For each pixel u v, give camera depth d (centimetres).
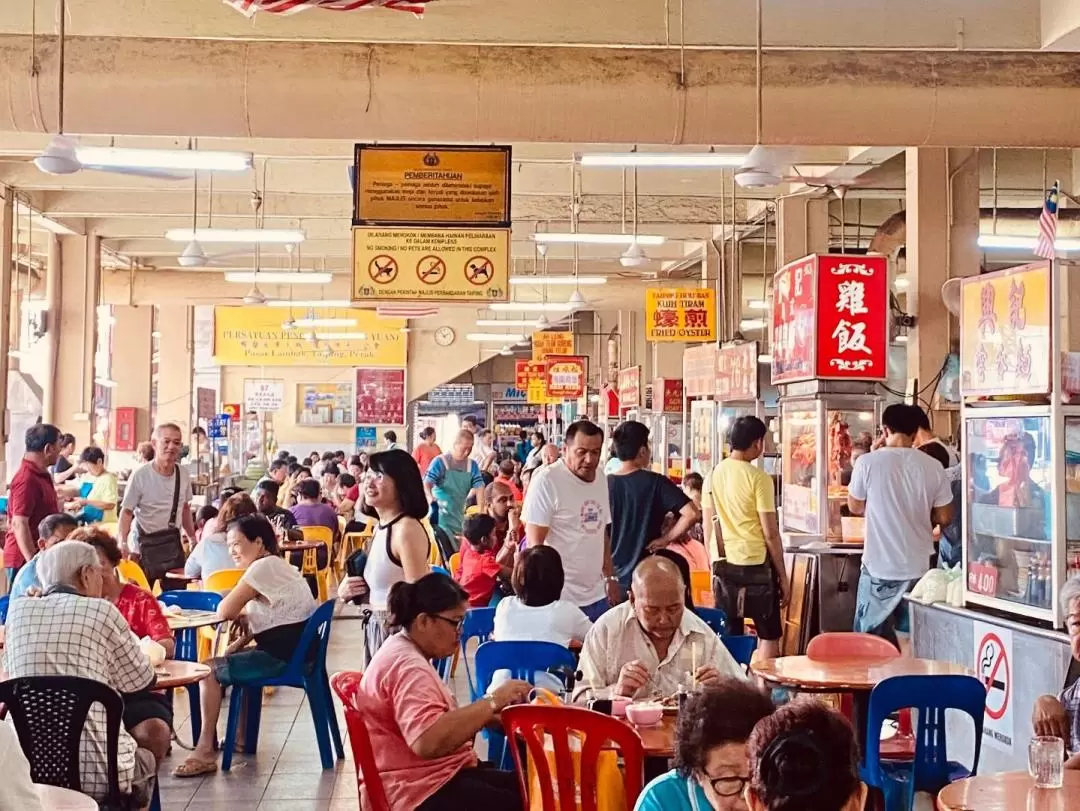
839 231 1798
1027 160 1481
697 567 795
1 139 1256
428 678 388
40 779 425
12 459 1611
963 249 1175
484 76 763
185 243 2125
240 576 812
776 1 840
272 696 859
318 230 1850
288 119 768
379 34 825
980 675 582
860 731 491
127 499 914
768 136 787
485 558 877
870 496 697
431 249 1070
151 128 773
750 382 1307
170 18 827
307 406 2909
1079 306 547
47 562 479
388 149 1056
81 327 1769
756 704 250
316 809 583
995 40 838
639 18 833
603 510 625
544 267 1991
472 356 2891
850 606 834
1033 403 576
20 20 824
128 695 510
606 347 3472
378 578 548
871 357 922
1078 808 303
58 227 1725
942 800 312
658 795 264
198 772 645
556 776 371
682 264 2225
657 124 775
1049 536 543
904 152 1343
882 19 839
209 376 2942
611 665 453
